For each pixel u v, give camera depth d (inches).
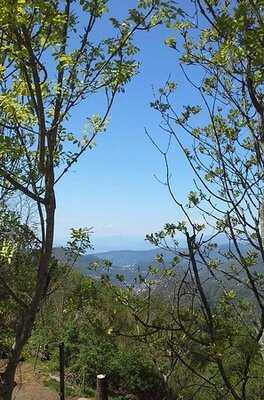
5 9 125.6
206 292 136.4
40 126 136.6
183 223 140.9
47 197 137.8
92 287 157.1
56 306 436.5
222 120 146.5
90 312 158.7
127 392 484.1
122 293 152.3
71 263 173.8
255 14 124.0
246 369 133.9
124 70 146.3
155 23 149.7
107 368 493.0
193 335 135.3
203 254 135.0
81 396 482.6
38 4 130.6
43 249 138.4
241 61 131.8
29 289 190.2
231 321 137.0
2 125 145.9
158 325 138.7
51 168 138.0
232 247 136.0
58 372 515.8
